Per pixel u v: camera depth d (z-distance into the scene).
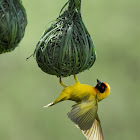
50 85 18.11
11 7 9.52
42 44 9.84
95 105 10.27
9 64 18.08
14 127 18.19
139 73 18.28
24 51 16.72
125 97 18.50
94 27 18.02
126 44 18.17
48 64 9.78
